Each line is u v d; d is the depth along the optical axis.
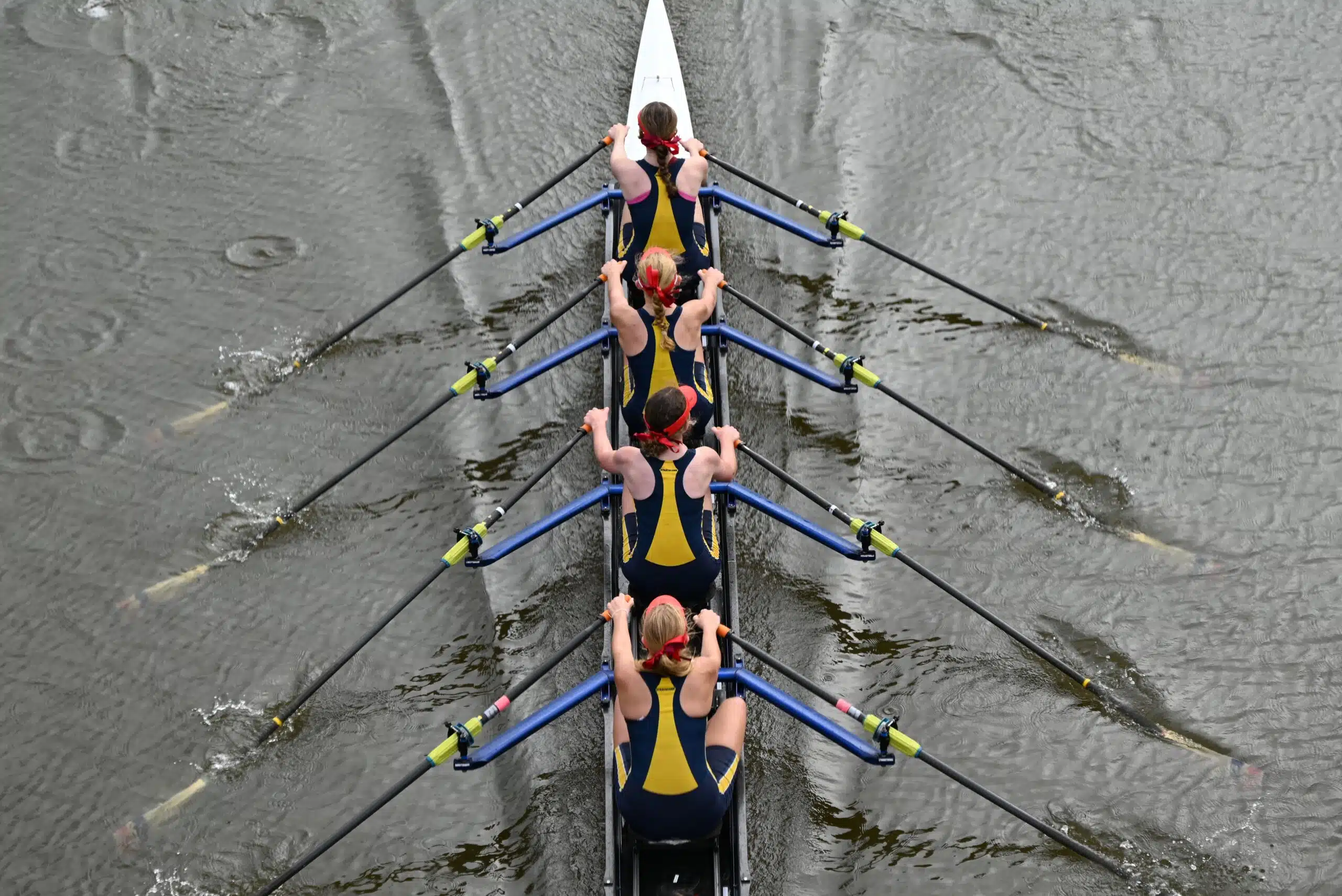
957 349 11.91
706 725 7.41
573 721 9.25
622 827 7.79
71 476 11.15
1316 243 12.60
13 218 13.59
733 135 14.22
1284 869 8.23
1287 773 8.74
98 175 14.07
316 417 11.62
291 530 10.72
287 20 16.03
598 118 14.49
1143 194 13.24
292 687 9.61
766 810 8.70
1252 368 11.53
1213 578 9.99
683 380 9.09
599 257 12.91
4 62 15.47
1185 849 8.36
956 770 8.70
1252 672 9.36
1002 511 10.59
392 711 9.41
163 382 11.93
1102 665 9.48
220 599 10.23
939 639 9.72
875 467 10.96
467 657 9.75
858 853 8.46
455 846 8.60
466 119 14.57
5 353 12.22
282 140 14.45
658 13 14.12
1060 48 15.02
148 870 8.55
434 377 11.91
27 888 8.49
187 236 13.38
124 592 10.29
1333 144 13.60
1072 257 12.65
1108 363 11.70
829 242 11.14
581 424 11.38
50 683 9.69
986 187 13.45
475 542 8.94
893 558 9.61
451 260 12.39
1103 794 8.70
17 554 10.57
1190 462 10.83
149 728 9.38
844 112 14.41
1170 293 12.24
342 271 12.94
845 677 9.47
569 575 10.21
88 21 16.03
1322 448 10.84
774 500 10.71
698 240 10.63
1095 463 10.88
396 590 10.25
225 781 9.05
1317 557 10.06
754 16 15.68
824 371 11.71
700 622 7.66
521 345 10.36
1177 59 14.74
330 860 8.56
